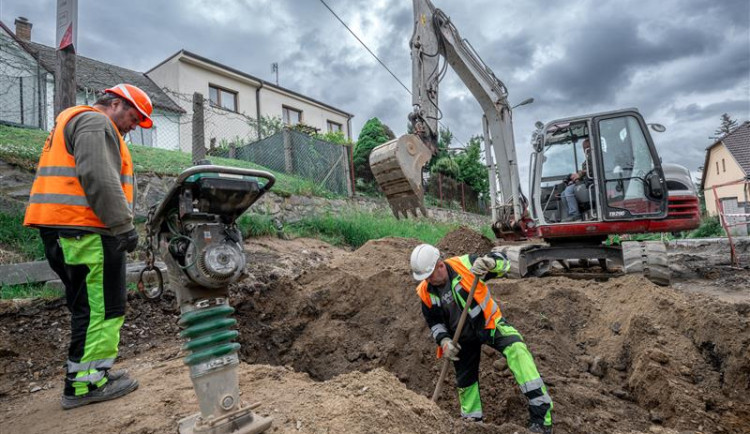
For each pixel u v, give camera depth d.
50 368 3.75
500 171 8.88
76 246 2.66
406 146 5.89
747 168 26.34
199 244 2.11
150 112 3.02
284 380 3.03
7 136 7.58
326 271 5.76
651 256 6.76
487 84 8.55
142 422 2.48
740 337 4.11
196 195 2.19
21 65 11.07
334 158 12.76
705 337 4.32
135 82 16.34
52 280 4.92
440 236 12.36
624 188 7.34
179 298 2.20
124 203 2.57
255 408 2.36
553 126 7.75
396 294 5.38
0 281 4.67
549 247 7.84
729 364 4.02
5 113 9.81
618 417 3.69
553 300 5.60
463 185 20.12
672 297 5.03
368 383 2.76
